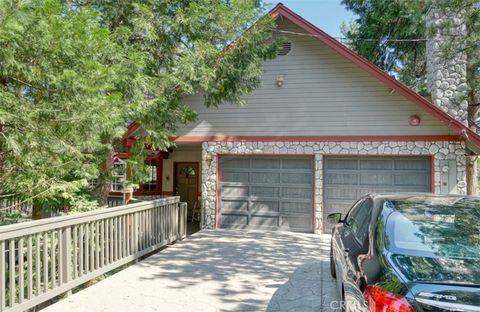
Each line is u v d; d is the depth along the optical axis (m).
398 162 9.74
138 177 9.04
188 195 14.11
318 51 10.16
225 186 10.77
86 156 6.30
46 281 4.54
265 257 7.18
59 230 4.79
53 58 4.96
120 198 11.53
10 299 4.00
